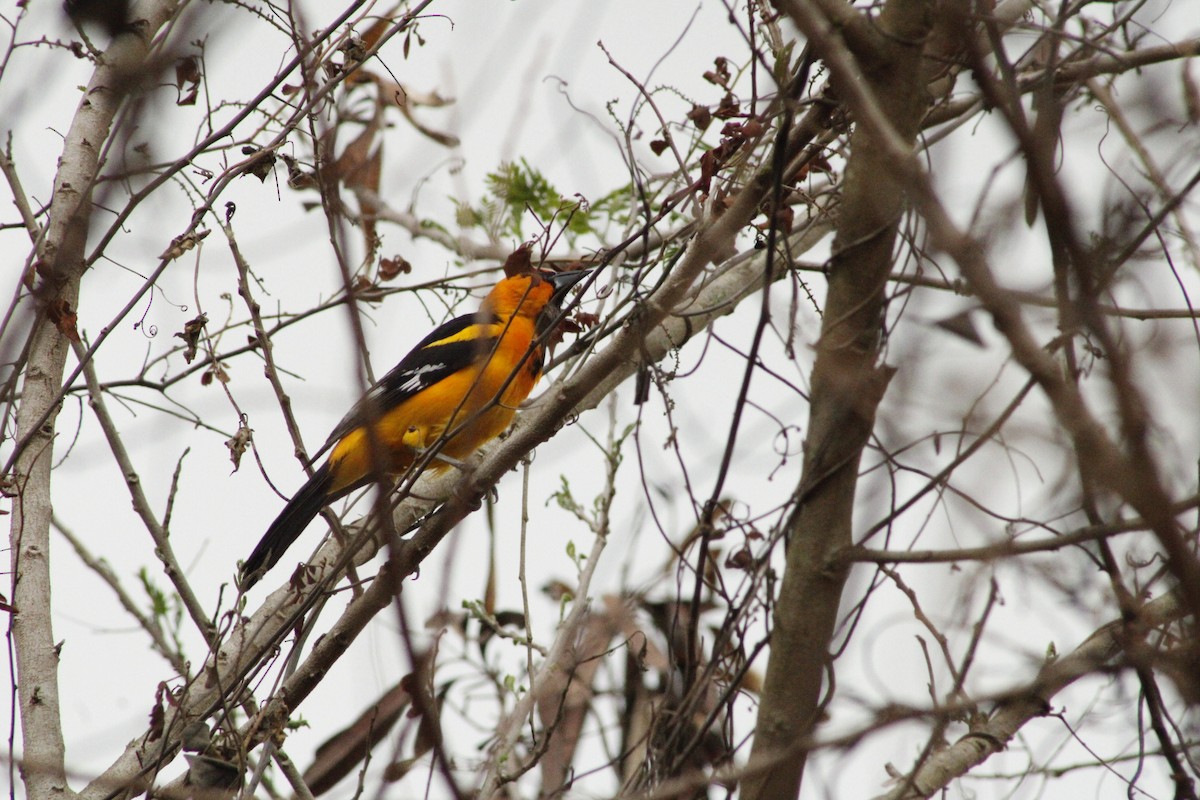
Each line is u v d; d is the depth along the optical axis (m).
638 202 10.80
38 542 8.98
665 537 7.85
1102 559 6.50
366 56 8.73
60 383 9.48
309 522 11.92
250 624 10.10
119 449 9.49
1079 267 4.90
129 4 9.23
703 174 8.62
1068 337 5.99
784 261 8.43
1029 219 6.20
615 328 8.91
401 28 8.78
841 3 6.65
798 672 6.77
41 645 8.60
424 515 11.98
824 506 6.82
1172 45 7.69
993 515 6.43
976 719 7.58
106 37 9.31
